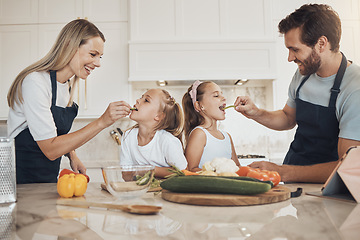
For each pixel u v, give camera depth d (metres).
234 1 3.24
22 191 1.05
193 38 3.21
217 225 0.52
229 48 3.15
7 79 3.35
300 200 0.77
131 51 3.16
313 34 1.27
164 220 0.57
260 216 0.59
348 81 1.29
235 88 3.62
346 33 3.38
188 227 0.51
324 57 1.32
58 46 1.43
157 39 3.21
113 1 3.38
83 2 3.38
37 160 1.59
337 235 0.45
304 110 1.46
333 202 0.73
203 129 1.67
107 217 0.61
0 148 0.80
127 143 1.67
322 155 1.43
